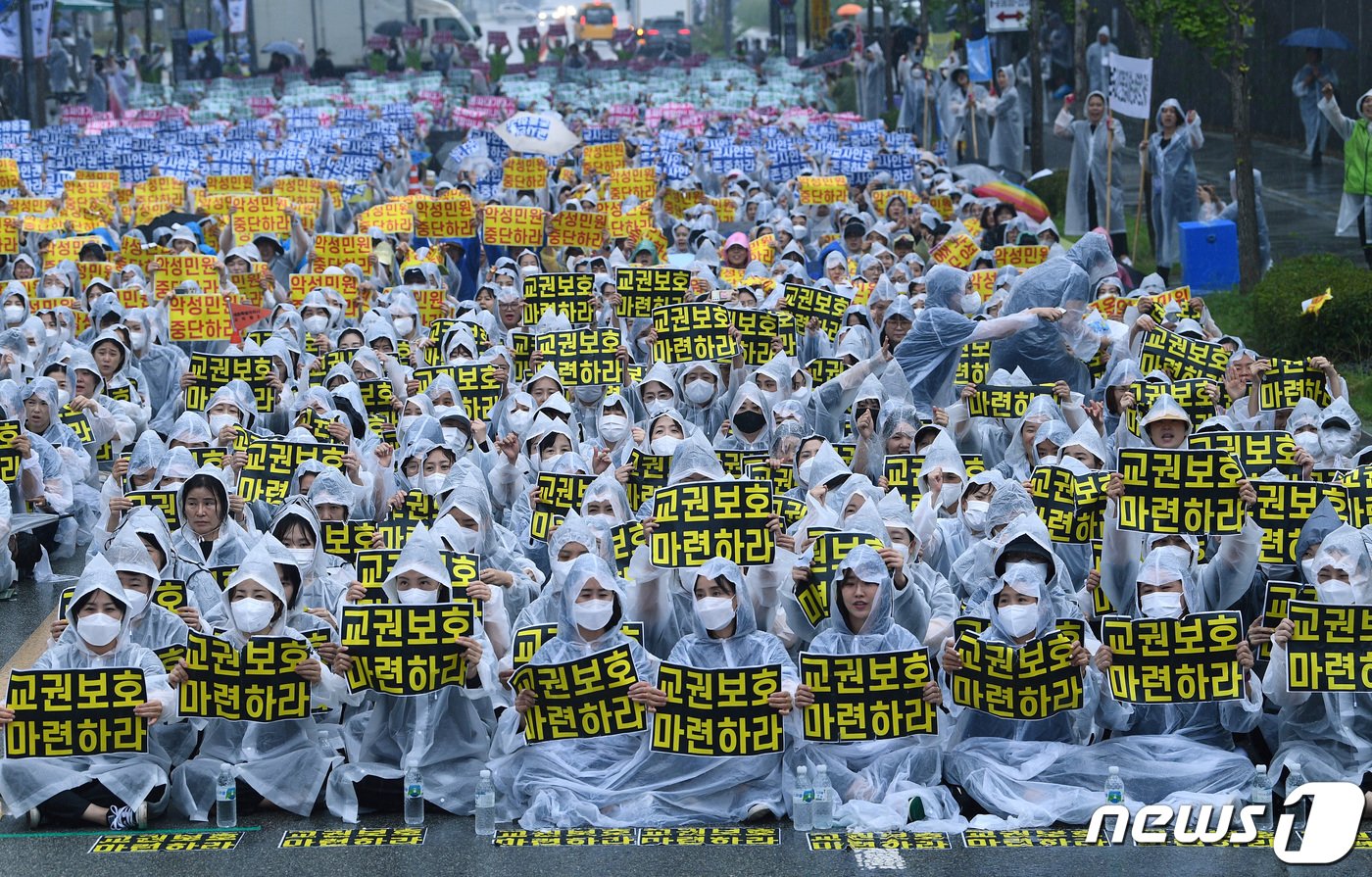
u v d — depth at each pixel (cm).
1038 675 1037
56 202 3150
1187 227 2566
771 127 4253
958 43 4853
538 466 1483
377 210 2723
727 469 1479
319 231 2978
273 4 6338
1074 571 1264
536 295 2031
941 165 3644
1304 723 1062
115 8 6153
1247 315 2314
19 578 1552
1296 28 4038
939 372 1725
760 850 991
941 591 1146
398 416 1678
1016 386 1578
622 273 2009
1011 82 4019
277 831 1032
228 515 1248
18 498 1561
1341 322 2106
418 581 1073
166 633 1094
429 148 4662
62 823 1035
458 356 1842
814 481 1306
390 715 1070
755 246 2441
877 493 1201
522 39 8938
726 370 1736
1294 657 1030
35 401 1650
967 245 2350
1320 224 3052
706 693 1022
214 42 7231
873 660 1026
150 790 1038
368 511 1426
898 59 5478
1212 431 1391
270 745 1069
